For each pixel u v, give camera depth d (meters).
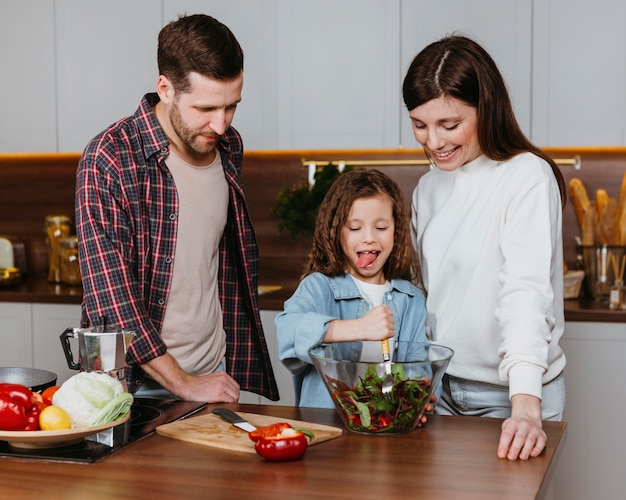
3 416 1.33
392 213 1.87
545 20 3.16
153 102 2.02
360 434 1.46
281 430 1.36
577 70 3.15
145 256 1.93
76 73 3.61
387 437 1.45
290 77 3.39
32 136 3.67
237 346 2.19
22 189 4.08
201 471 1.27
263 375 2.19
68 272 3.79
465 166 1.81
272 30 3.40
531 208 1.64
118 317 1.83
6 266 3.96
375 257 1.85
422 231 1.92
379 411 1.44
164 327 2.00
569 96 3.16
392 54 3.29
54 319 3.50
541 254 1.59
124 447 1.39
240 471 1.27
